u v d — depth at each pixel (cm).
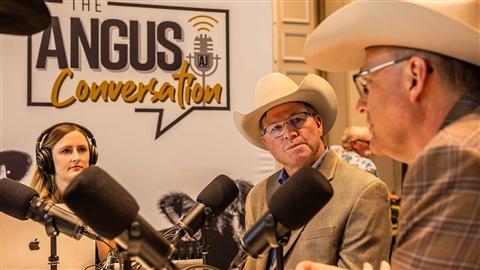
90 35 336
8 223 186
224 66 356
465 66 112
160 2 348
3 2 111
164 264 100
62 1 333
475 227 98
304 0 463
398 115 115
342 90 489
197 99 351
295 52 458
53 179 251
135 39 343
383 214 194
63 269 188
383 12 112
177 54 349
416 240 103
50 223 130
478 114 107
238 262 115
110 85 338
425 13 107
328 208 197
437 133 110
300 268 131
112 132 338
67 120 332
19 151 323
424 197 103
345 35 125
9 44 324
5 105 323
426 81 112
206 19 354
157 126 344
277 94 213
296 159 210
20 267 186
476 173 99
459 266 98
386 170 514
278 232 112
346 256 189
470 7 114
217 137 352
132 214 96
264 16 363
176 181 346
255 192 235
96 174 97
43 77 329
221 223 337
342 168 206
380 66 117
